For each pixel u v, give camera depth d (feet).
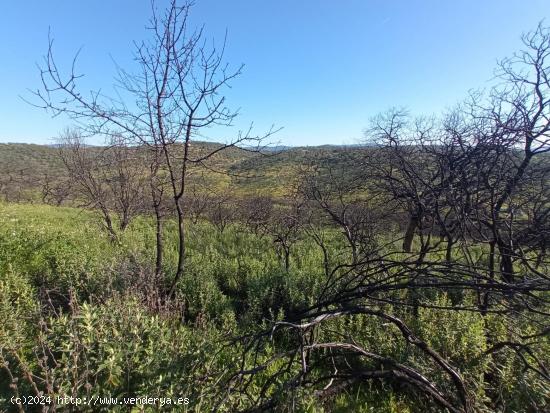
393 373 7.86
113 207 35.86
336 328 13.07
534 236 13.48
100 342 8.91
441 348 11.40
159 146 15.84
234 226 46.62
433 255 23.24
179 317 15.35
